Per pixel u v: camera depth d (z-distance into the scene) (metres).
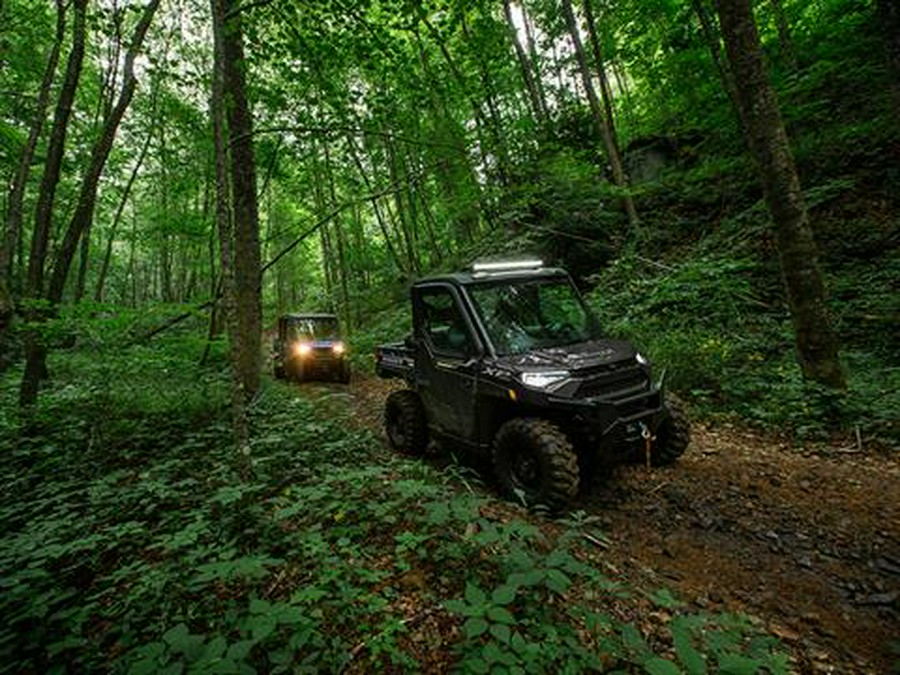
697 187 11.74
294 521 3.52
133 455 5.30
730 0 5.74
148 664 1.85
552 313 4.84
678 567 3.17
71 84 6.50
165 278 23.30
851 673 2.22
